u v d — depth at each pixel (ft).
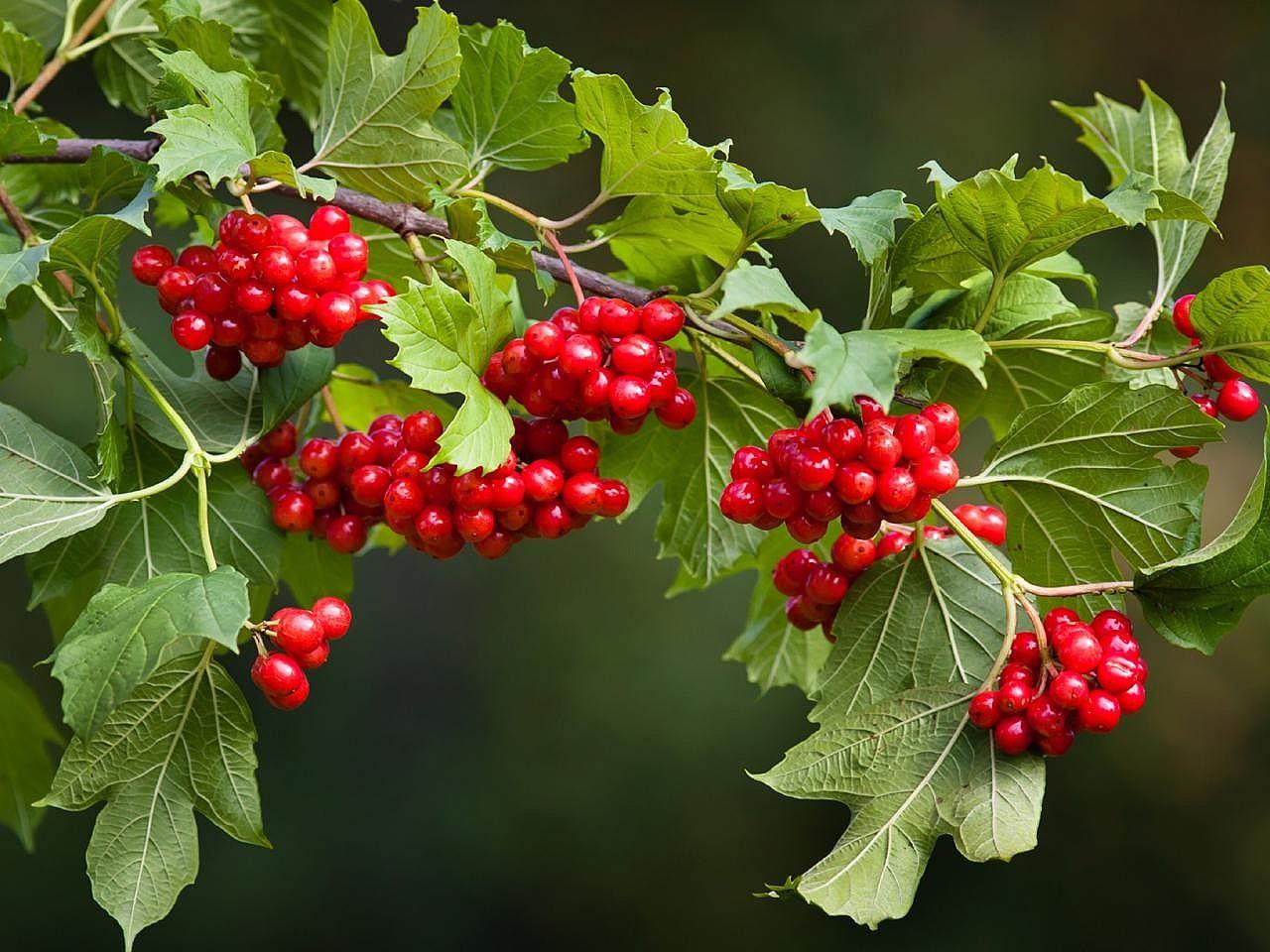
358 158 3.57
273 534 3.58
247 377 3.61
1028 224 3.45
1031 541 3.54
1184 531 3.49
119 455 3.50
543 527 3.48
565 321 3.44
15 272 3.43
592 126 3.50
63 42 3.84
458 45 3.55
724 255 3.58
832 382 3.28
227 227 3.44
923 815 3.42
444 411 3.88
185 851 3.44
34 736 3.80
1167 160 3.66
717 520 3.74
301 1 3.97
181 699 3.43
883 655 3.52
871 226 3.47
